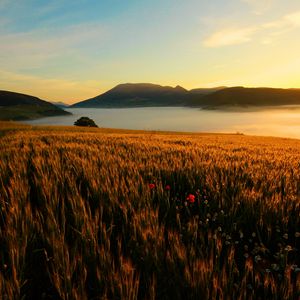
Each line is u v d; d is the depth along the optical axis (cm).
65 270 217
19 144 1052
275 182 469
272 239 305
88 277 228
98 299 206
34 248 269
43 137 1455
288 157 913
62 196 376
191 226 298
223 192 401
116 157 680
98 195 388
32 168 577
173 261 229
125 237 290
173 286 212
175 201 387
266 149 1268
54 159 650
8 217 299
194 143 1360
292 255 275
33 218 318
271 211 338
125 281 204
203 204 379
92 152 785
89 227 276
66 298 196
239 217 330
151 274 227
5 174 495
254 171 557
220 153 865
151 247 255
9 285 197
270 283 224
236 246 293
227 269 239
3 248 260
